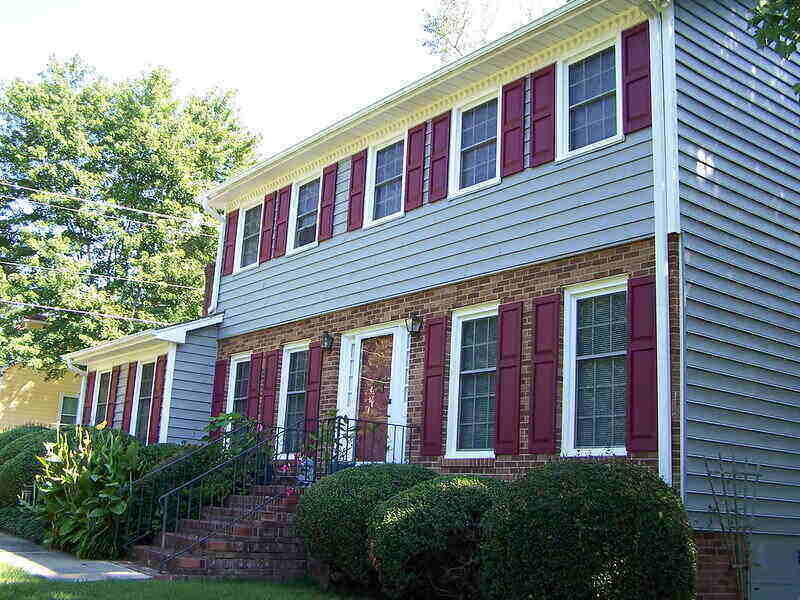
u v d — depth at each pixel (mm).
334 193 15086
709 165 9773
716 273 9500
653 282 9250
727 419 9242
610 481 7383
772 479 9656
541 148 11070
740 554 8906
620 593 6965
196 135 31297
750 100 10664
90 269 28469
